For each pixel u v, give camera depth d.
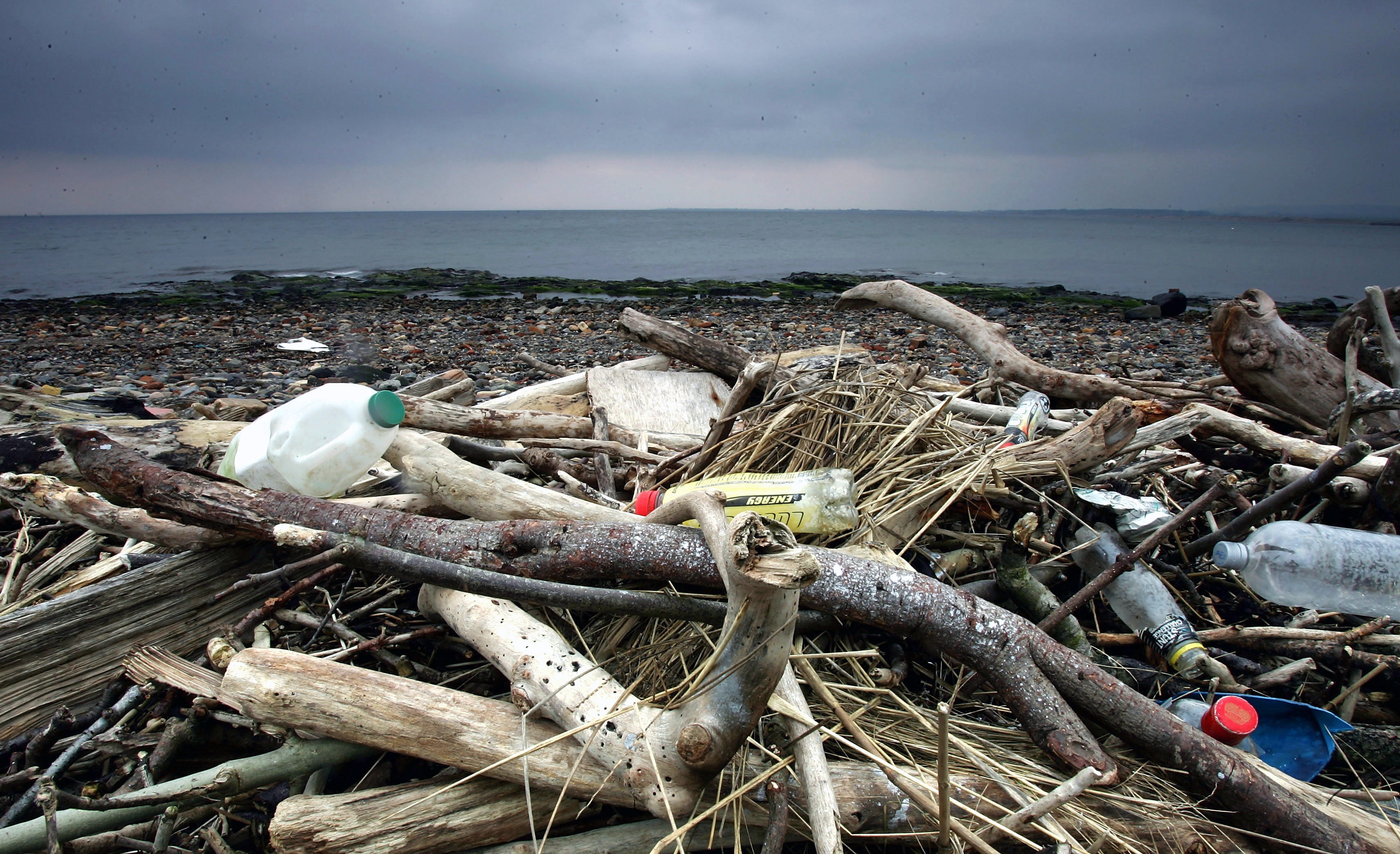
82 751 0.70
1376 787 0.68
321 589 0.82
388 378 2.70
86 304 5.84
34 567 0.99
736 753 0.54
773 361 1.01
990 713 0.70
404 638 0.74
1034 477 0.87
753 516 0.47
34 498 0.85
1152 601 0.79
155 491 0.80
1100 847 0.54
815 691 0.65
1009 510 0.86
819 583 0.63
